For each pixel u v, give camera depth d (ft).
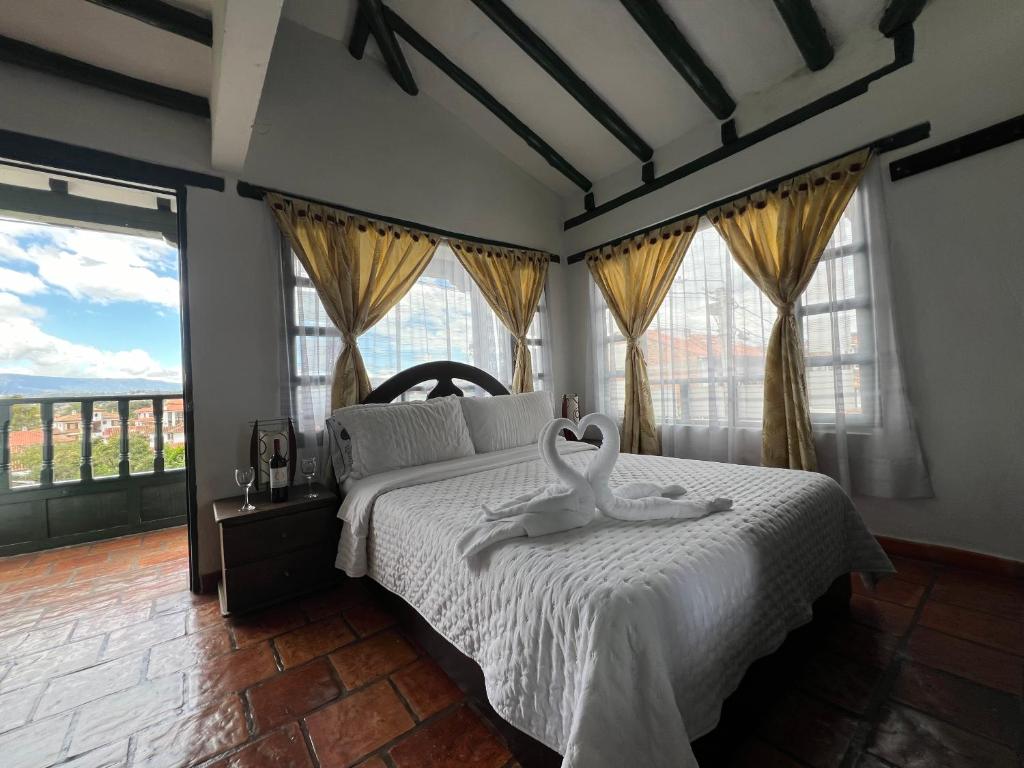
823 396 8.28
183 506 10.79
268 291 8.09
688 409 10.54
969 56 6.73
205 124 7.59
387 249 9.53
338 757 3.80
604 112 9.91
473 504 5.37
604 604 2.90
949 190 6.97
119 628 6.03
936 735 3.81
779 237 8.59
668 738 2.62
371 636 5.73
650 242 10.95
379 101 9.78
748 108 9.25
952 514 7.08
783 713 4.13
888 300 7.45
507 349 11.78
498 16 8.15
